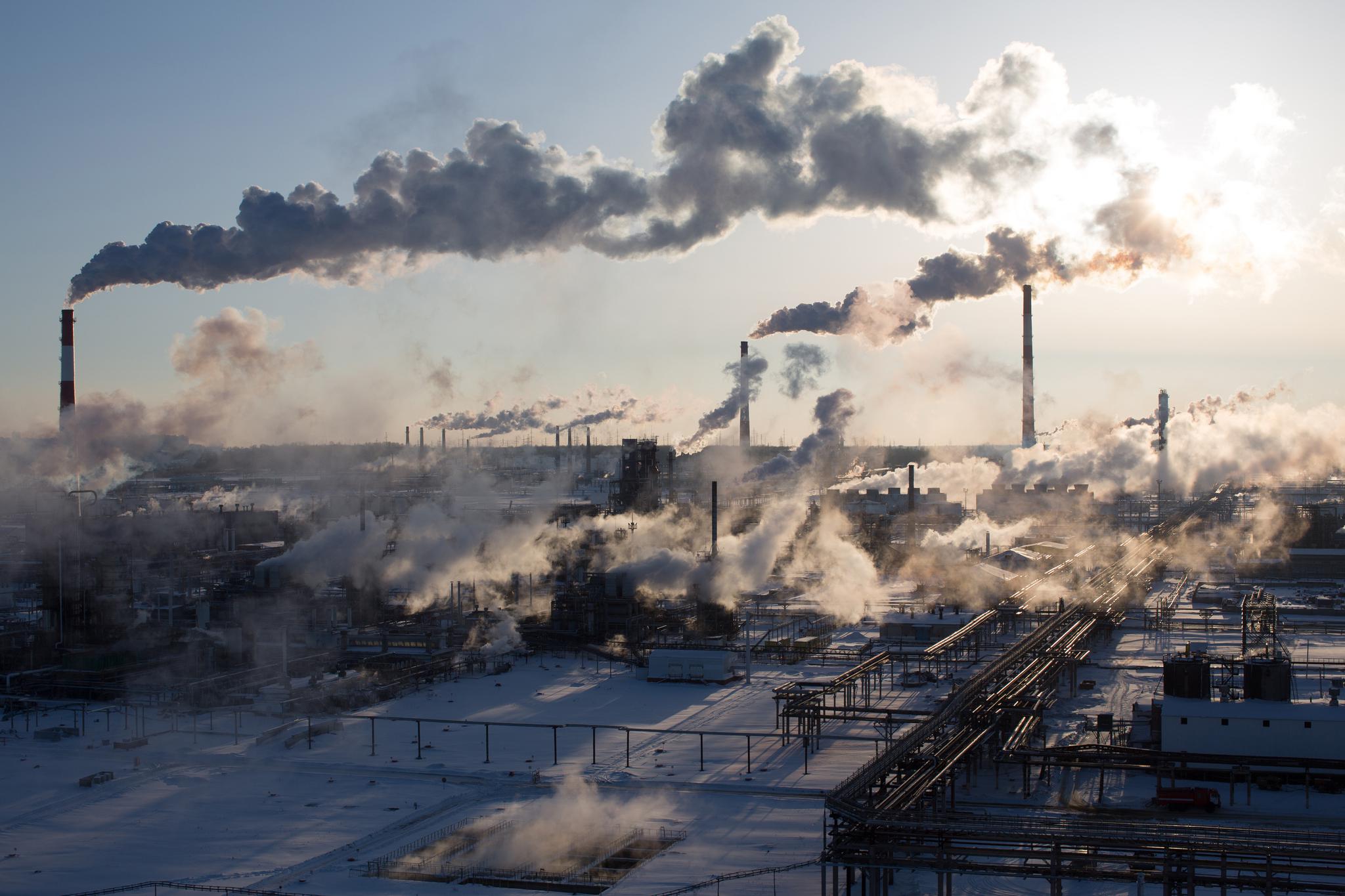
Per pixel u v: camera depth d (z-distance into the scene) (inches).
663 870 3019.2
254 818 3563.0
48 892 2935.5
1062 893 2753.4
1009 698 4015.8
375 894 2891.2
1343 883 2652.6
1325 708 3777.1
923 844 2571.4
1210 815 3275.1
